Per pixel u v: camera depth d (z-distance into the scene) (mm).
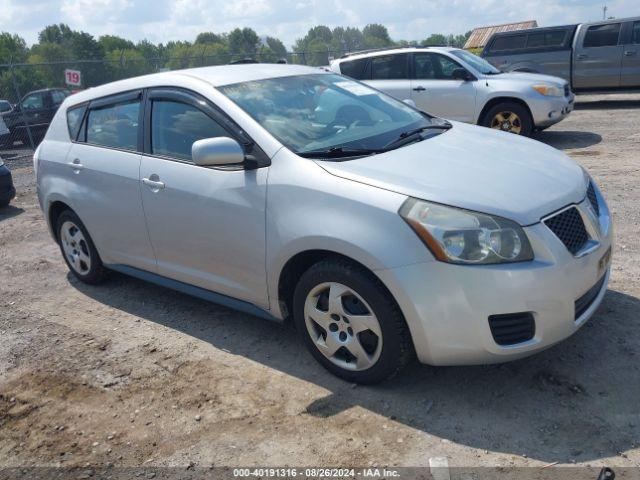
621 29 13820
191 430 3330
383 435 3125
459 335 3086
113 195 4617
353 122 4219
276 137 3773
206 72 4473
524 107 10055
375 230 3176
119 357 4188
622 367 3490
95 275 5348
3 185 8727
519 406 3244
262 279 3770
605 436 2965
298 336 4227
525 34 15000
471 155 3727
